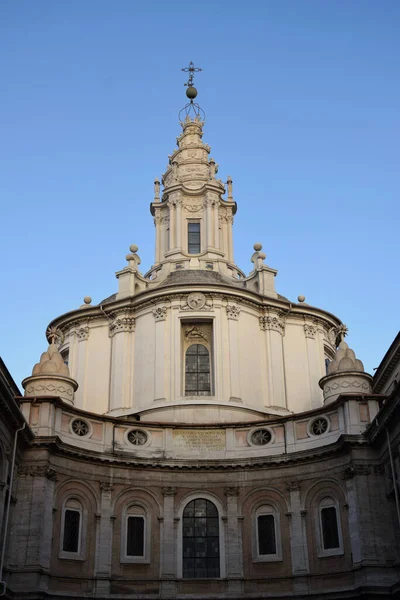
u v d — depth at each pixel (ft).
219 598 138.92
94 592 135.95
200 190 202.28
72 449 141.18
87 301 192.03
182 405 162.30
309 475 145.48
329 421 146.00
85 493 143.23
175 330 170.91
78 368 177.99
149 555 143.13
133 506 146.92
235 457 151.33
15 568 127.03
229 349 169.99
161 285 179.52
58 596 130.41
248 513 147.33
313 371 180.04
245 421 159.53
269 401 171.01
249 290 177.06
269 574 140.87
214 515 148.25
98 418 149.18
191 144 213.66
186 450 152.25
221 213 205.16
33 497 132.67
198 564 144.05
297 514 143.64
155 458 149.79
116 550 141.79
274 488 147.64
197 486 149.69
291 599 136.56
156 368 168.25
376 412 141.79
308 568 138.72
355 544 132.67
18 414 124.36
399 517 123.65
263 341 177.99
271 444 150.82
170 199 201.87
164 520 145.89
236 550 143.54
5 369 139.03
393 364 161.38
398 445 126.72
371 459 137.59
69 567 135.44
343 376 149.79
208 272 186.60
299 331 184.34
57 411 143.13
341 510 139.03
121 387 170.81
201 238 199.00
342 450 140.67
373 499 134.62
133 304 178.19
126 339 176.35
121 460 147.13
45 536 131.75
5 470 123.65
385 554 130.00
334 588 134.00
